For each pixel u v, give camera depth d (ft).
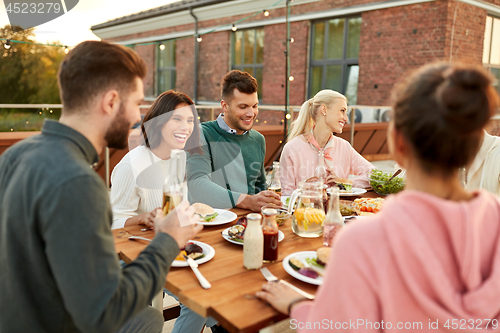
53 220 2.47
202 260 3.92
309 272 3.62
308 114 7.91
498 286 2.14
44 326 2.77
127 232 4.78
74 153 2.72
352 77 25.95
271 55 29.73
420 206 2.16
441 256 2.13
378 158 21.88
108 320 2.50
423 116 2.15
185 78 36.58
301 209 4.81
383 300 2.11
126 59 2.87
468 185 7.14
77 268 2.44
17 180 2.66
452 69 2.16
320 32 27.22
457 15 21.31
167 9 31.68
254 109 6.63
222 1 27.50
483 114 2.08
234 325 2.87
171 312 6.43
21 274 2.69
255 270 3.82
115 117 2.91
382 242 2.15
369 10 24.17
